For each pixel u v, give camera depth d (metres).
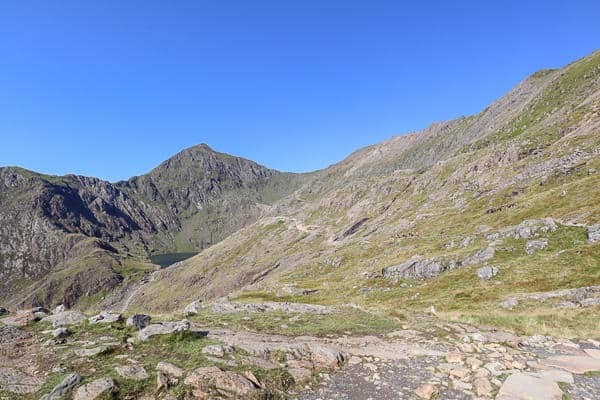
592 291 30.45
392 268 65.88
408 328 22.86
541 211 69.38
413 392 13.05
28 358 15.79
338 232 195.38
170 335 18.02
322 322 25.23
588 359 15.89
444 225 98.19
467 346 18.02
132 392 12.66
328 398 12.93
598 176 73.12
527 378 13.45
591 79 185.12
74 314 21.44
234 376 13.59
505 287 40.50
